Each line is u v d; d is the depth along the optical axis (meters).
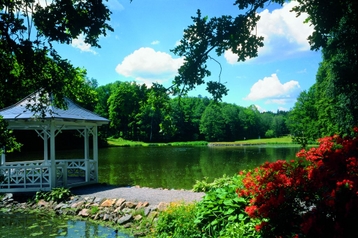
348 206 2.13
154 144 52.47
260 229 3.44
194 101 75.50
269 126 81.12
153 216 6.68
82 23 3.72
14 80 4.01
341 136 3.98
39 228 6.72
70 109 10.69
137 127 57.91
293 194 3.30
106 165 18.84
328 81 22.70
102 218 7.33
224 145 52.25
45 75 4.12
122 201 7.93
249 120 76.00
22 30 3.61
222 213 4.79
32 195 9.19
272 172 3.80
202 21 3.76
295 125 34.84
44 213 7.90
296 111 35.53
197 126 70.94
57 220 7.30
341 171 2.77
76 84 4.94
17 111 9.71
